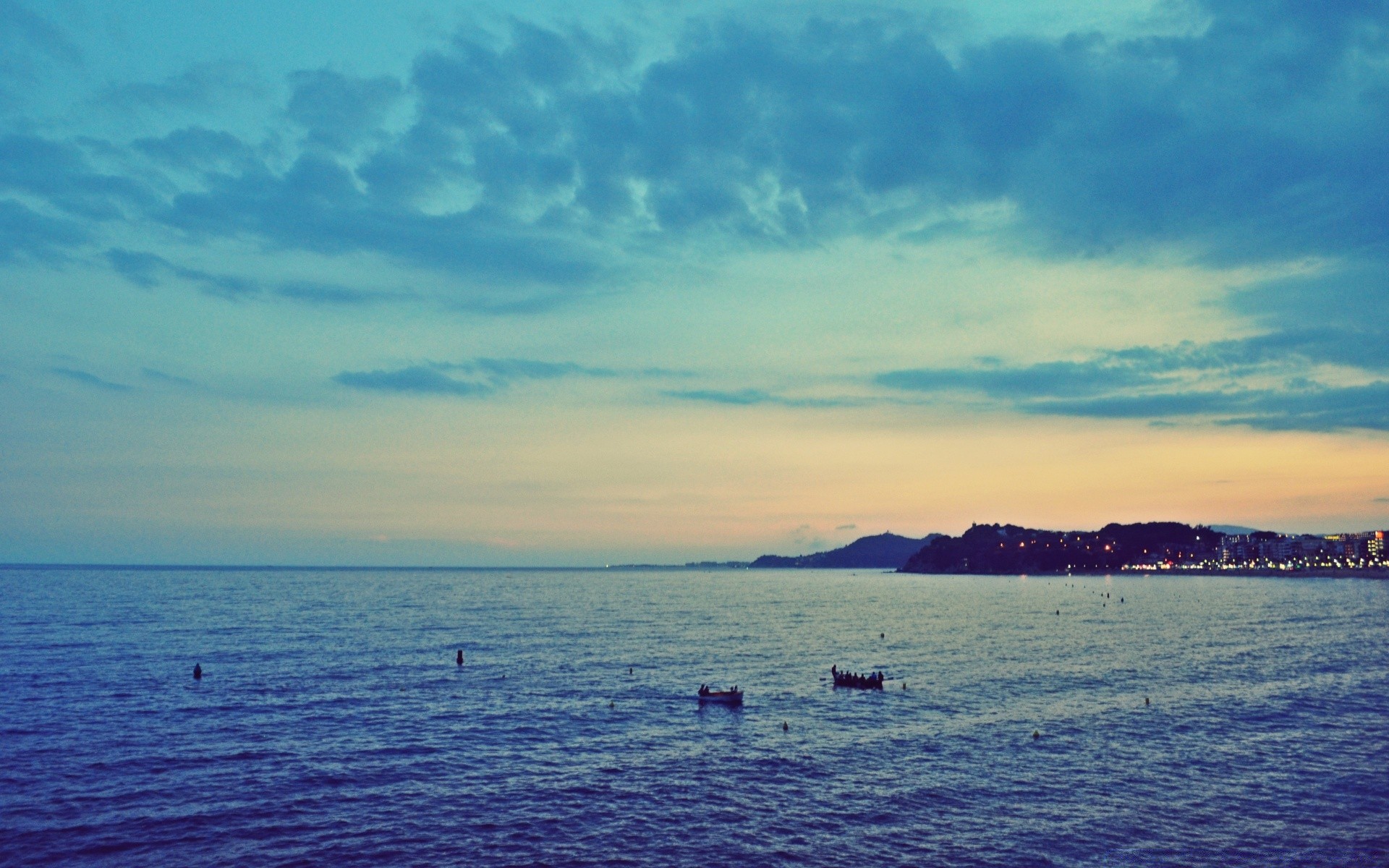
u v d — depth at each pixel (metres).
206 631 135.38
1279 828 44.66
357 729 65.62
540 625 159.25
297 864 40.38
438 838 43.69
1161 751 59.78
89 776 52.62
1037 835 44.06
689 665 103.06
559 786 52.09
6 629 132.75
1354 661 104.31
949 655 114.25
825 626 164.62
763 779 53.69
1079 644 127.12
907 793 50.69
